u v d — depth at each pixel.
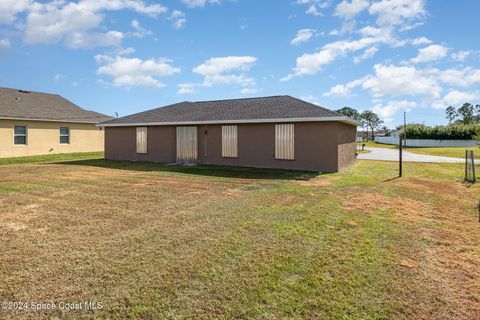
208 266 3.68
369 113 92.06
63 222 5.34
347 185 9.35
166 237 4.62
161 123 15.98
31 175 11.14
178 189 8.50
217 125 14.93
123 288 3.17
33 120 18.38
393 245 4.46
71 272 3.50
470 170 12.70
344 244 4.45
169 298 3.00
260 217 5.71
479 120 79.19
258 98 17.48
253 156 14.05
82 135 21.42
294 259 3.90
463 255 4.20
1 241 4.42
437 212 6.41
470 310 2.92
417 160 19.92
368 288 3.25
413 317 2.79
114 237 4.61
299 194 7.89
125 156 17.66
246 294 3.09
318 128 12.61
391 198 7.60
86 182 9.61
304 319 2.71
